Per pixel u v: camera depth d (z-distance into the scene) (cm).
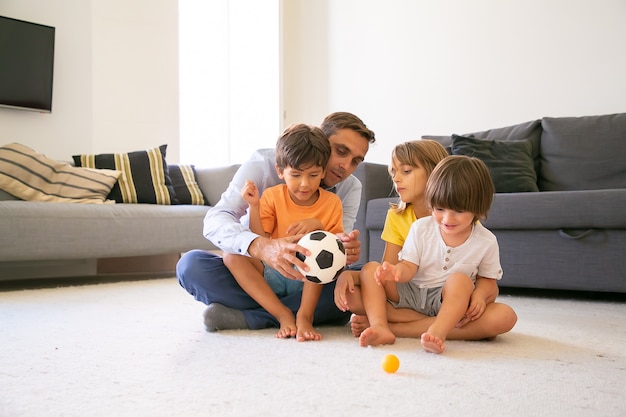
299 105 510
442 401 93
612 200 232
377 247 294
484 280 149
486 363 119
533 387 102
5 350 133
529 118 383
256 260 159
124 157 352
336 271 140
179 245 319
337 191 181
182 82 464
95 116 394
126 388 101
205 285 155
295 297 158
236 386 101
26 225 266
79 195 313
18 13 358
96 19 394
